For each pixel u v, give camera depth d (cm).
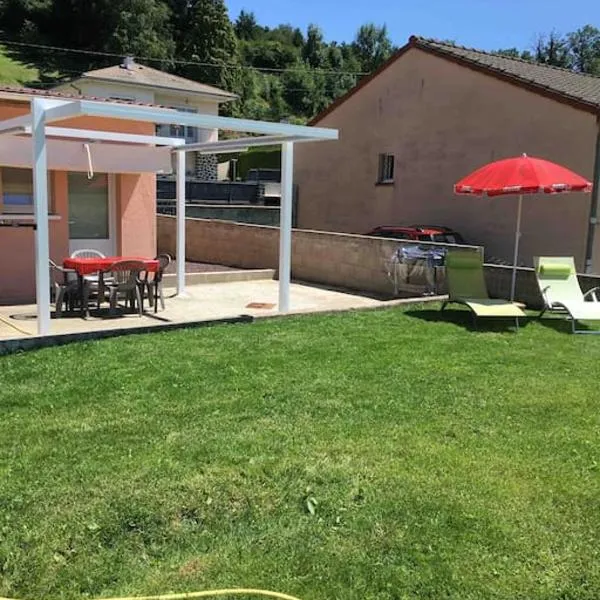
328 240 1319
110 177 1127
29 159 942
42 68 5825
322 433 444
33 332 796
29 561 296
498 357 666
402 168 1875
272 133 857
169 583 285
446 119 1733
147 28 5716
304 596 278
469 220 1697
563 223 1473
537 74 1708
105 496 350
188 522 332
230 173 3681
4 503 341
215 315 943
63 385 532
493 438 445
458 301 870
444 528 329
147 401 498
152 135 1138
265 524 331
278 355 640
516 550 312
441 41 1858
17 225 898
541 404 518
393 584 285
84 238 1112
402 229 1603
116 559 300
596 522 338
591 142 1404
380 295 1206
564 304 861
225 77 5844
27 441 420
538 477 386
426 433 450
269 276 1373
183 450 409
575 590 284
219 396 513
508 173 858
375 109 1939
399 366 615
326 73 7131
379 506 349
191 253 1644
